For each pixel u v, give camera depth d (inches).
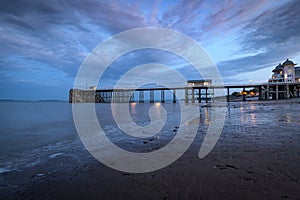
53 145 232.7
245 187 93.8
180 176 113.2
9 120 609.3
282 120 372.8
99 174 124.9
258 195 85.7
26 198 97.4
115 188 102.0
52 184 112.1
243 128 291.7
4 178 125.2
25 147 222.8
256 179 102.3
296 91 2001.7
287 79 1999.3
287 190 88.8
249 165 124.8
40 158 171.6
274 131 253.6
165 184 103.3
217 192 90.6
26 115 843.4
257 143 187.8
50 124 479.8
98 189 102.0
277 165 122.0
